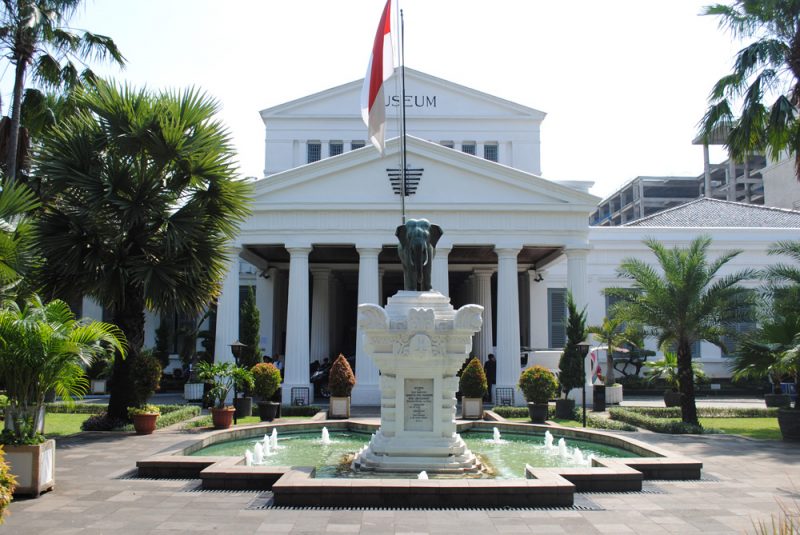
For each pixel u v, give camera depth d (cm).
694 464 1037
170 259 1655
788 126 2077
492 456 1252
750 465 1179
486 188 2667
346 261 3362
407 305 1084
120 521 761
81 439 1484
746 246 3591
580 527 743
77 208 1622
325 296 3388
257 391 1939
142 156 1681
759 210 4069
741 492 938
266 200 2653
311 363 3139
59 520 768
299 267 2645
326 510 816
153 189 1673
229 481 932
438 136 3625
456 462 1026
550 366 2720
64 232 1588
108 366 2917
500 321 2636
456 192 2662
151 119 1628
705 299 1848
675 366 2555
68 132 1670
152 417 1588
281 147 3631
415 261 1130
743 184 7125
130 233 1658
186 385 2614
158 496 891
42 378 942
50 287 1602
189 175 1719
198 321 3725
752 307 1861
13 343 920
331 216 2655
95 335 1037
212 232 1764
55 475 1046
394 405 1064
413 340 1033
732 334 1852
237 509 818
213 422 1691
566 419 2033
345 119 3634
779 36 2044
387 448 1034
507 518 781
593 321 3522
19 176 2103
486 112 3638
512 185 2666
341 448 1342
